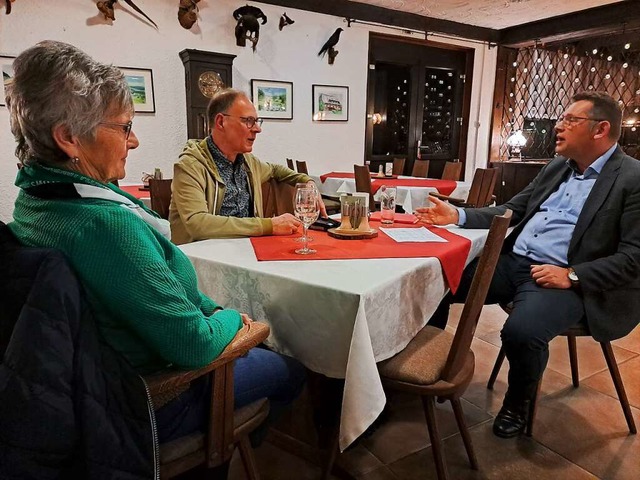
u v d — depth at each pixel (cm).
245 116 177
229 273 124
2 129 371
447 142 638
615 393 189
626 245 150
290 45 491
